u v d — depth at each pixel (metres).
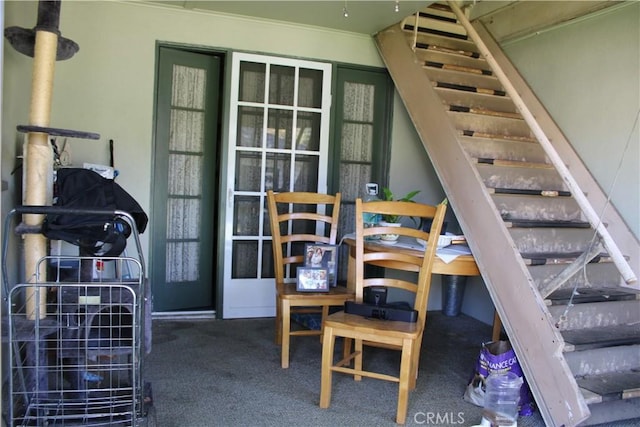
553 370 2.29
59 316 2.02
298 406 2.55
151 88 3.66
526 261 2.71
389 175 4.37
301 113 4.07
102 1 3.51
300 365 3.08
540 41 3.81
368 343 2.96
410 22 4.28
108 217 2.02
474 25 4.41
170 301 3.92
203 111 3.91
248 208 4.00
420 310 2.71
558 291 2.80
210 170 3.99
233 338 3.52
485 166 3.27
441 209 2.70
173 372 2.90
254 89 3.93
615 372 2.58
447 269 2.87
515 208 3.14
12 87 2.50
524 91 3.87
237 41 3.83
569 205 3.27
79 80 3.49
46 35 2.12
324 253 3.24
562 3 3.55
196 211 3.97
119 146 3.61
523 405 2.57
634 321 2.82
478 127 3.62
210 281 4.07
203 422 2.35
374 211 2.82
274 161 4.04
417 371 2.95
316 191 4.16
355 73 4.24
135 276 3.67
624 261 2.12
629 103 3.07
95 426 1.99
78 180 2.18
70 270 2.66
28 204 2.12
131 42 3.60
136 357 2.06
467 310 4.48
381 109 4.34
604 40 3.26
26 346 2.17
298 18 3.80
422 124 3.48
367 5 3.44
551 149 2.46
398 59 3.83
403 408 2.40
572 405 2.19
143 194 3.70
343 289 3.17
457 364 3.23
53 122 3.44
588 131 3.37
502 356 2.58
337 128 4.21
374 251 3.03
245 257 4.02
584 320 2.69
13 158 2.53
